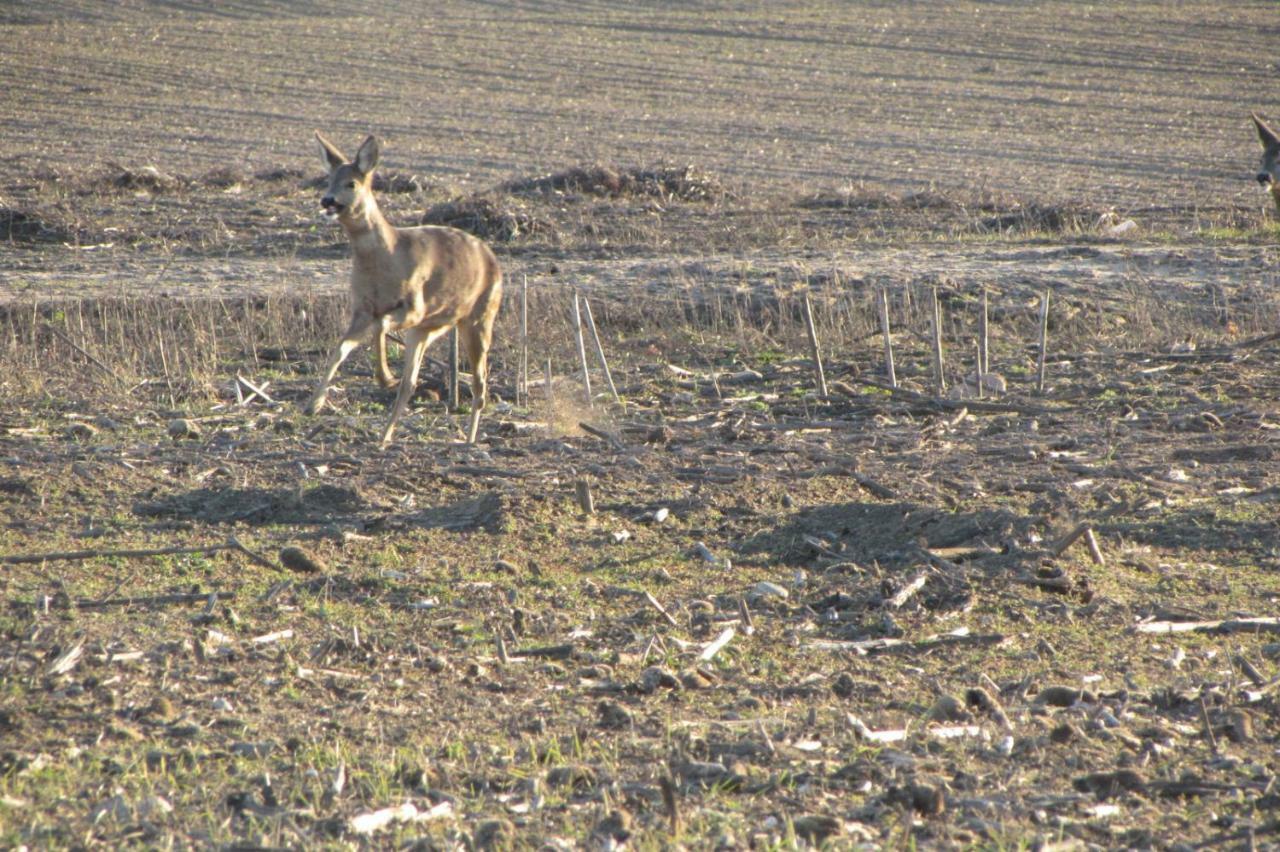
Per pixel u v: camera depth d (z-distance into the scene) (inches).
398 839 693.3
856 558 1164.5
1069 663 949.2
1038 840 694.5
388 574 1112.8
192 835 697.0
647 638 987.9
